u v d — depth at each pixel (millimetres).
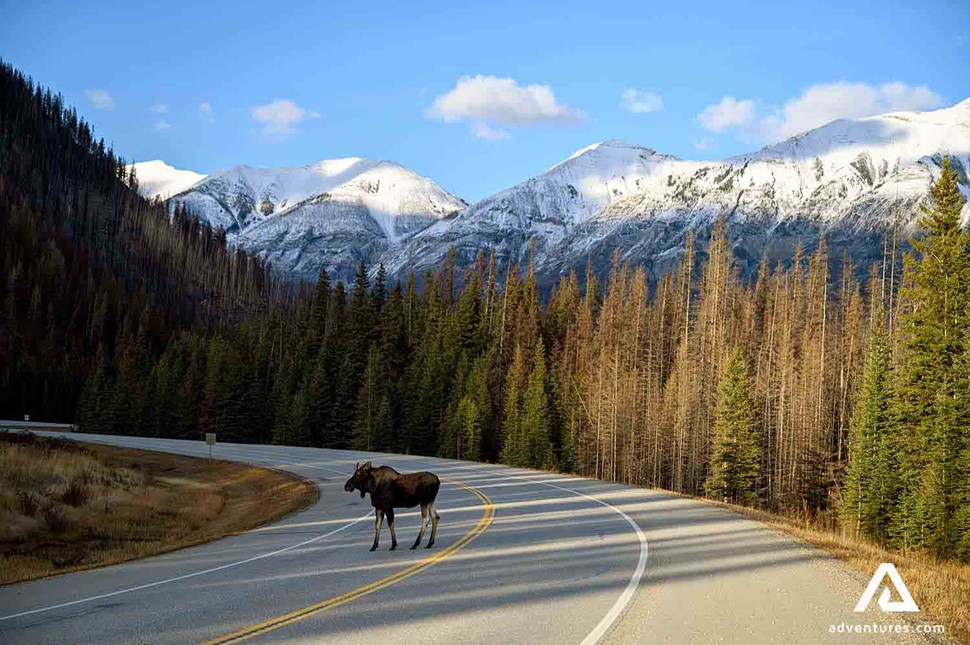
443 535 16578
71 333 129375
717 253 69688
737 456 51781
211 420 85750
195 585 11375
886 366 42875
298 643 7797
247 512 30141
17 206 160250
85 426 94562
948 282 35031
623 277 91250
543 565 12633
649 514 20812
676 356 73625
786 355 63531
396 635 8102
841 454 59750
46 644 7938
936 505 32594
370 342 87875
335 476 38125
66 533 23156
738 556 13852
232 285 195000
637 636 8109
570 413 77188
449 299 100500
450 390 80875
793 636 8297
